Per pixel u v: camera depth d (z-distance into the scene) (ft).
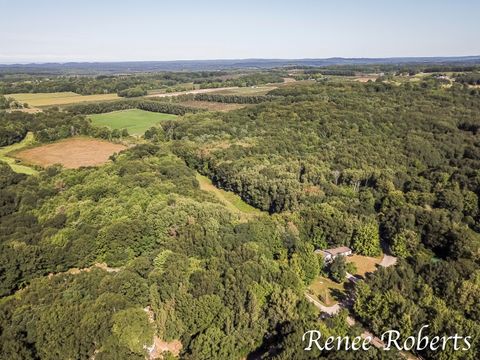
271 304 183.21
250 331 172.35
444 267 204.13
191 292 184.34
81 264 223.71
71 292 182.19
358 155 374.43
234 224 251.60
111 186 295.28
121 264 225.35
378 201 327.67
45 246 223.30
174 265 195.52
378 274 203.51
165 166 352.08
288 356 148.36
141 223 235.61
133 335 160.66
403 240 261.44
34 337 160.76
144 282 189.57
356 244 265.13
